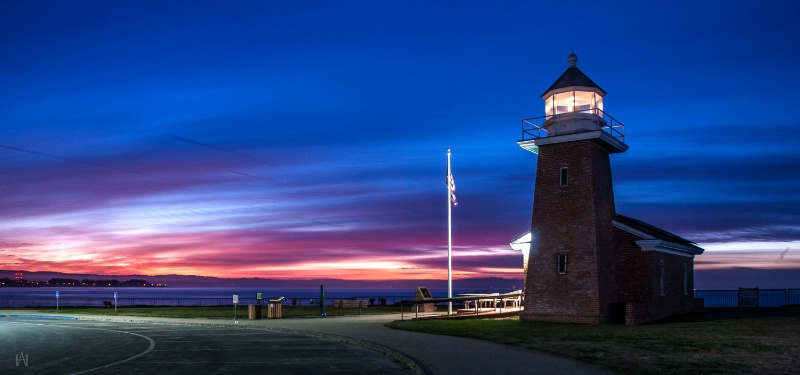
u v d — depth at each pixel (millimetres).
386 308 55312
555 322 33156
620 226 35000
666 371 16359
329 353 20875
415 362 17875
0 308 59125
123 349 21969
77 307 62781
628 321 31344
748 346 21438
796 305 43750
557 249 33844
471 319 36281
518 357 19000
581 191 33500
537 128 35906
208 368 17375
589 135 33125
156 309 57250
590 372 16203
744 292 45375
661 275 35906
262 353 20797
